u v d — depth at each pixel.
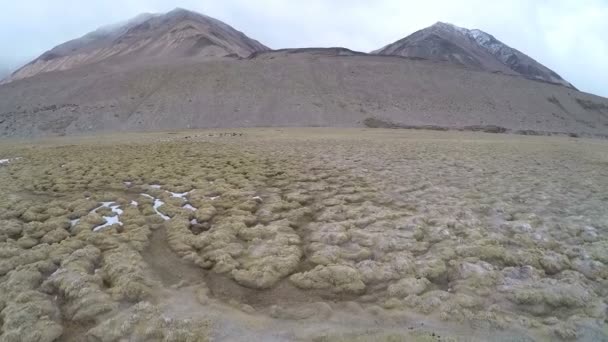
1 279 12.69
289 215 18.95
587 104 146.38
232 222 17.86
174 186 24.28
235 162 32.44
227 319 10.52
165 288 12.26
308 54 195.62
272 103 120.81
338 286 12.45
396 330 10.03
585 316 10.49
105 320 10.45
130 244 15.41
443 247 14.92
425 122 113.00
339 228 17.00
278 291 12.45
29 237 16.05
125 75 134.38
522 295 11.38
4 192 22.89
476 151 42.44
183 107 114.56
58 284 12.16
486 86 145.25
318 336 9.71
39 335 9.69
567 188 24.41
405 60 173.00
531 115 125.94
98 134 87.25
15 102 115.06
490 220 18.14
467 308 10.96
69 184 24.78
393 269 13.29
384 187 24.12
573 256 14.32
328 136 64.94
